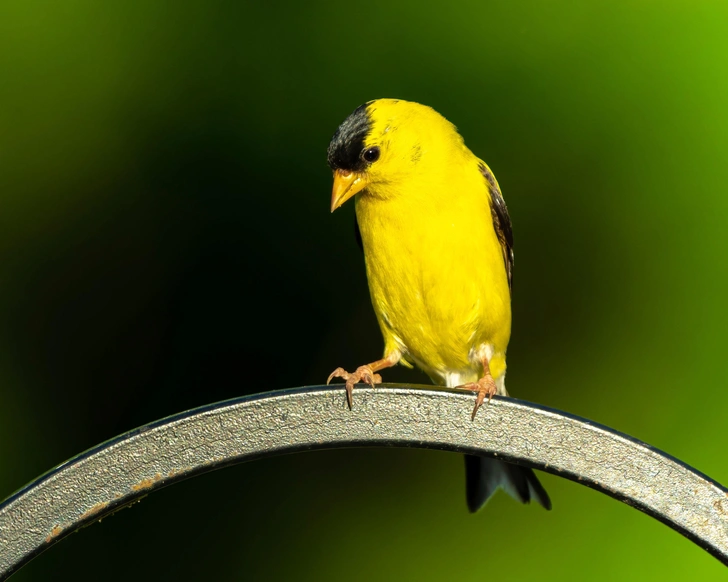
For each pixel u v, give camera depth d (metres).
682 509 2.60
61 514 2.60
